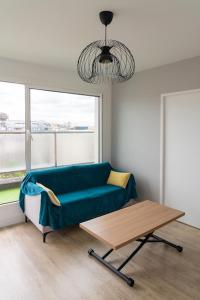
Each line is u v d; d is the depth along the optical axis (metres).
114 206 3.63
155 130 3.81
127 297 2.01
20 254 2.65
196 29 2.36
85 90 4.15
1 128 3.51
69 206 3.09
